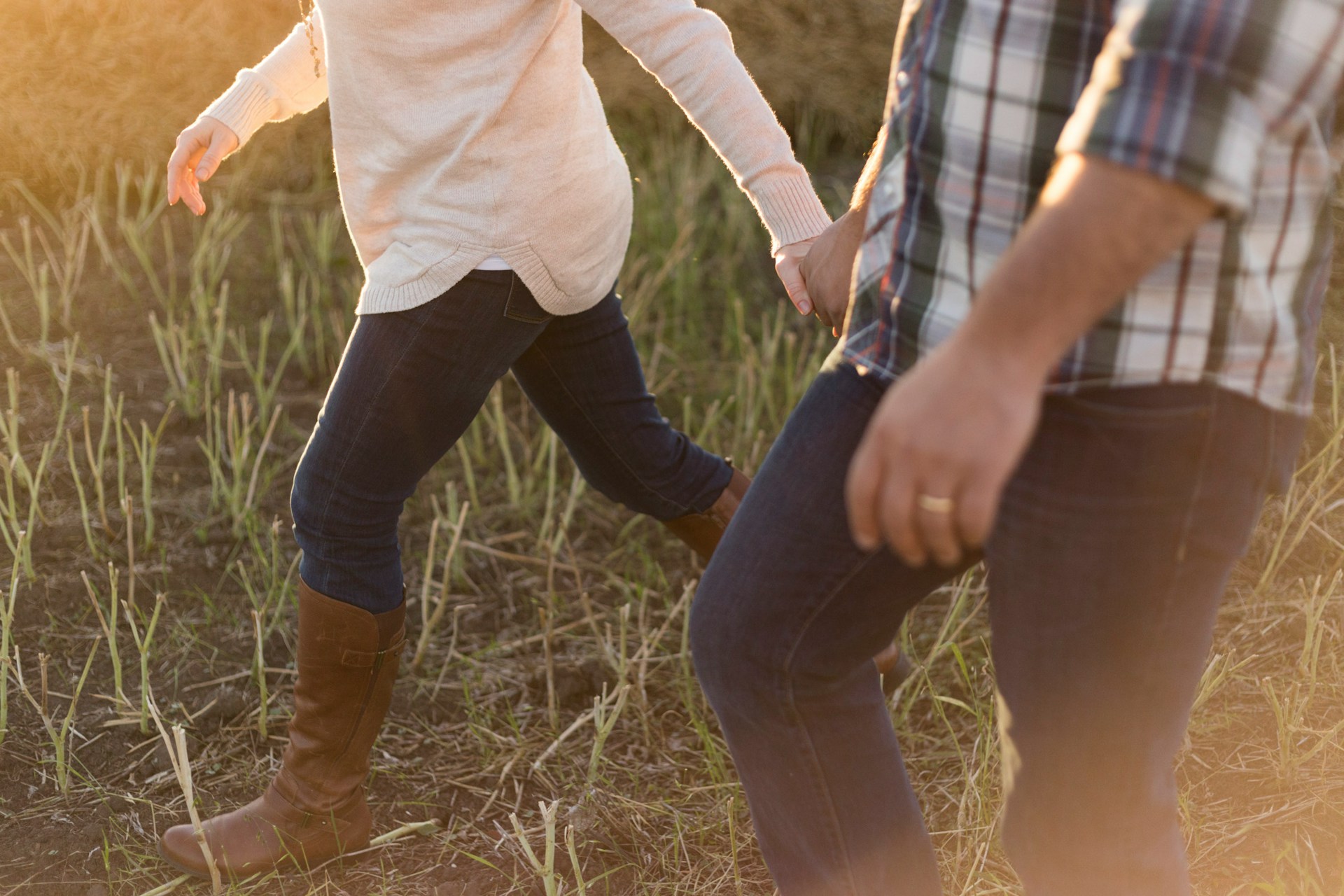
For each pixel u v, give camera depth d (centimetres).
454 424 160
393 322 152
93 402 289
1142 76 77
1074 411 95
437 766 207
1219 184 76
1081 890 105
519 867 181
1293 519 239
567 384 175
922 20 111
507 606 251
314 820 177
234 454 260
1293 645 213
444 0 138
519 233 147
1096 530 96
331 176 376
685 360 326
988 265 101
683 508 190
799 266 147
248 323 322
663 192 375
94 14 344
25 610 232
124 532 254
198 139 173
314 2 148
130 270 332
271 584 242
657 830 189
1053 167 96
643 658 219
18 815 189
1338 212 266
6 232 340
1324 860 167
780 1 394
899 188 112
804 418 118
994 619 107
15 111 345
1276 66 77
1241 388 94
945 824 183
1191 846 171
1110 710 100
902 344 108
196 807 193
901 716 209
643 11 142
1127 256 77
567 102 148
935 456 79
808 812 122
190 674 222
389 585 168
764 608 117
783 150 146
